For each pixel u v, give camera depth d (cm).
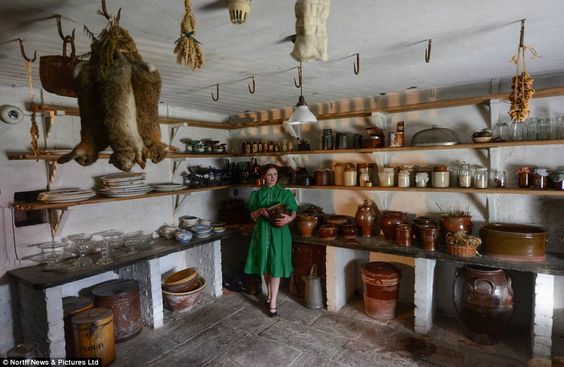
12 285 261
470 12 148
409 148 304
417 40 183
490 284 260
